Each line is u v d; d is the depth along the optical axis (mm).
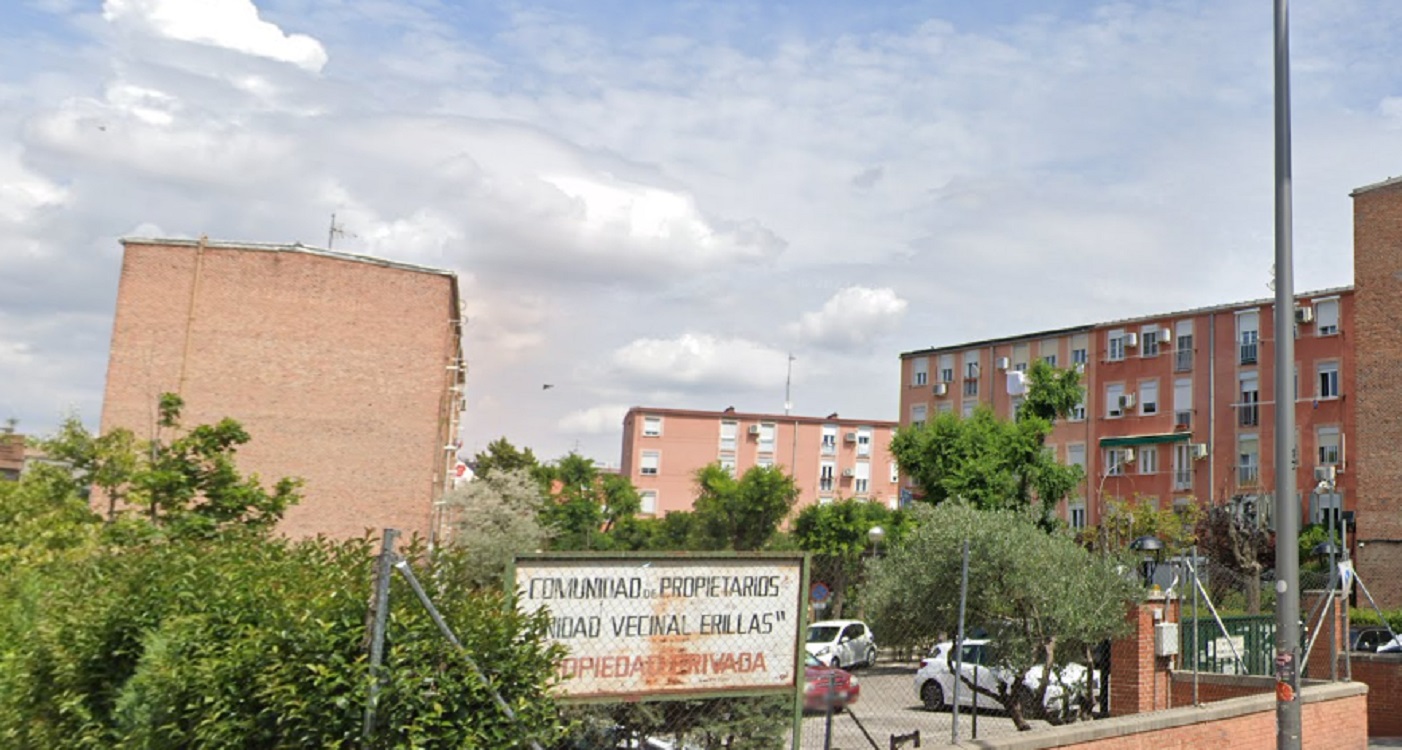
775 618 8086
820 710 9023
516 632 6680
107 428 32156
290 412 33562
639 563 7664
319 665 6230
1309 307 47438
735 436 87312
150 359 32844
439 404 35312
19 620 10594
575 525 64000
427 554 7332
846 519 53281
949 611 13305
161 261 33312
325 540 8969
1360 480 38875
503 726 6527
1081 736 10555
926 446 42500
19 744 8781
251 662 6508
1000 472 40719
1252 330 49812
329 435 33875
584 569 7484
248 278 33750
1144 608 14586
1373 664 19203
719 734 8203
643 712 8023
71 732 8359
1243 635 16625
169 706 7090
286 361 33750
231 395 33125
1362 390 39156
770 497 56750
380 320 34906
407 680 6184
